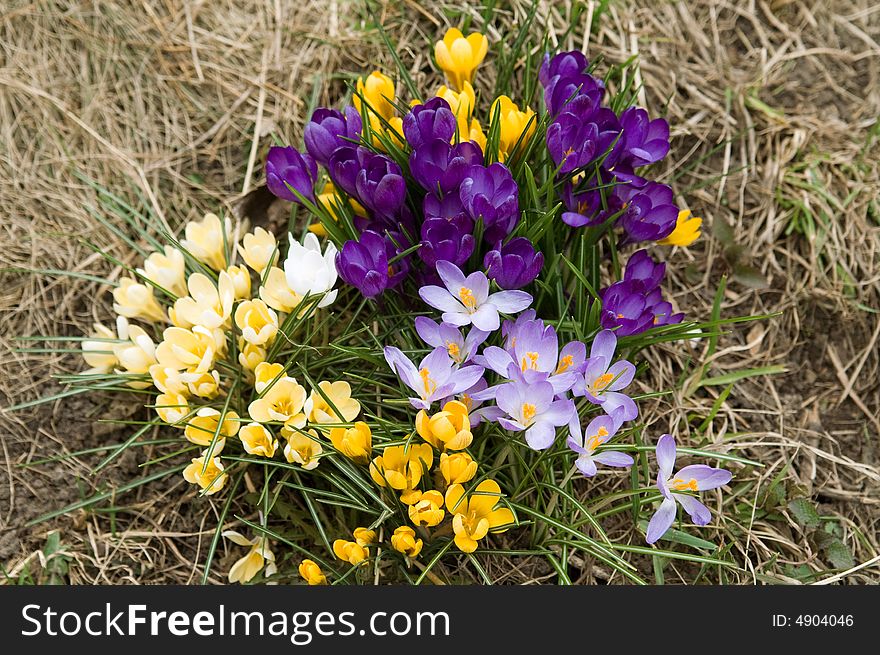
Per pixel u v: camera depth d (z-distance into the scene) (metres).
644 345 0.96
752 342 1.08
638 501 0.94
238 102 1.11
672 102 1.14
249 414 0.95
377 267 0.91
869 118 1.16
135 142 1.10
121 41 1.12
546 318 0.99
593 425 0.89
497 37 1.12
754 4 1.19
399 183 0.92
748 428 1.04
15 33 1.12
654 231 0.95
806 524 1.00
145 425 1.01
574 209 0.97
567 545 0.95
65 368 1.02
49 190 1.08
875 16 1.19
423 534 0.92
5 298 1.04
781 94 1.16
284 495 0.98
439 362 0.89
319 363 0.97
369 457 0.90
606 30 1.14
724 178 1.12
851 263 1.10
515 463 0.95
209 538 0.98
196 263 1.01
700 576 0.96
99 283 1.05
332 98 1.12
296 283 0.94
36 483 0.99
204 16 1.14
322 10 1.14
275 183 0.97
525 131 0.96
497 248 0.91
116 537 0.98
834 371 1.08
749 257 1.10
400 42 1.13
